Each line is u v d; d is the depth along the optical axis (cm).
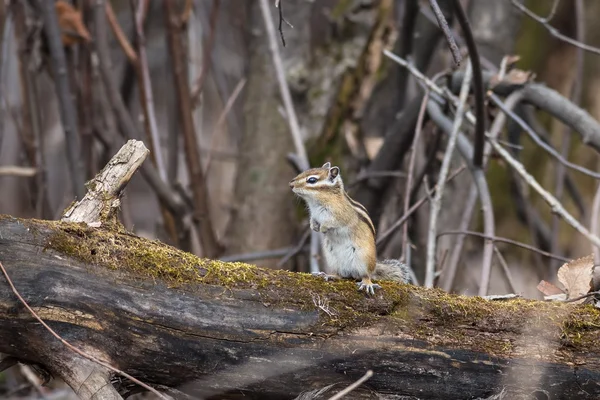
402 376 653
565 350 654
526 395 657
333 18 1392
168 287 632
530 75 1011
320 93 1381
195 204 1254
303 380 651
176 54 1223
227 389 653
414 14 1148
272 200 1377
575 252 1759
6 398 1135
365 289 659
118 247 638
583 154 1875
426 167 1117
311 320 645
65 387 1234
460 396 659
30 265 609
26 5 1244
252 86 1422
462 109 939
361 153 1330
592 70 1917
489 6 1387
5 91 1191
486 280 877
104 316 620
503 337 656
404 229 956
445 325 655
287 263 1335
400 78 1231
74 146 1105
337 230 750
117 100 1202
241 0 1525
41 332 609
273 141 1384
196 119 1684
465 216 1044
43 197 1220
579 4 1244
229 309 637
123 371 632
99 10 1189
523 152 1897
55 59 1093
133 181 2158
